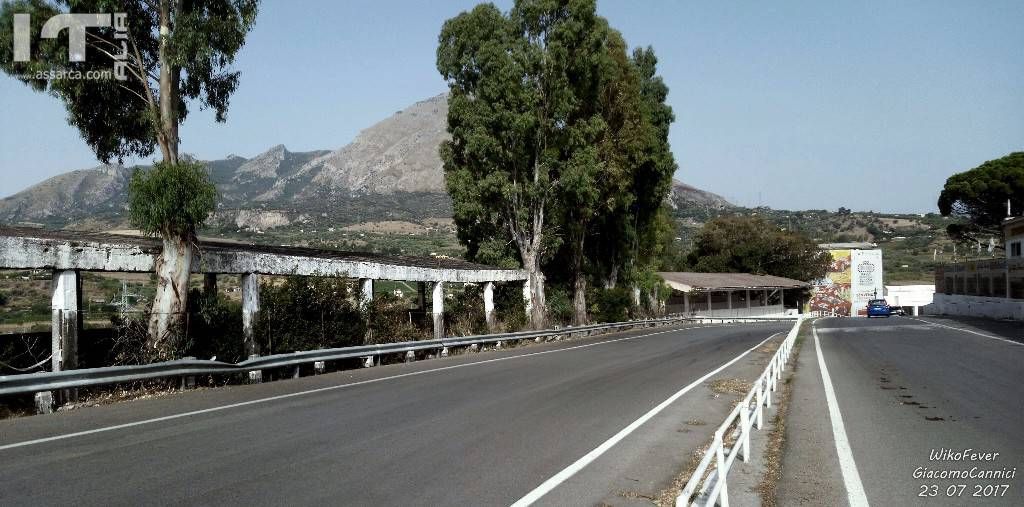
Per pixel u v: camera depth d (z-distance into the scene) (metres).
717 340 33.19
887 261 120.94
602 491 7.29
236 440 9.31
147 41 17.67
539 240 36.12
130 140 17.75
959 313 60.53
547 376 17.61
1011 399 13.42
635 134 39.72
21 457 8.21
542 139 35.78
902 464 8.45
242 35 16.97
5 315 23.11
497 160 35.12
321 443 9.18
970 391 14.52
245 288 17.89
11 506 6.25
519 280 35.12
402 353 23.20
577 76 36.25
